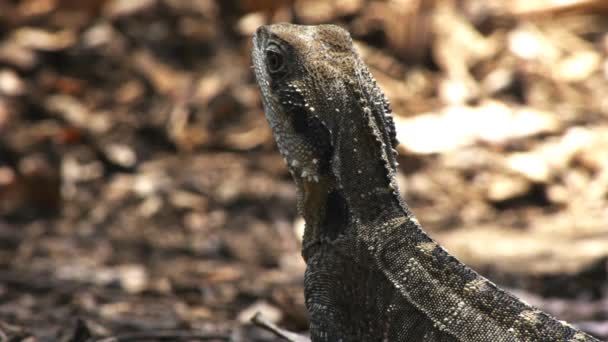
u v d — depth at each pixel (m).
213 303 10.58
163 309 9.89
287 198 14.88
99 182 15.15
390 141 5.82
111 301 10.05
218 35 18.36
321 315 5.46
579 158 16.17
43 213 14.16
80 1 18.50
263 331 8.98
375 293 5.38
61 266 11.70
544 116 17.12
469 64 18.27
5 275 10.73
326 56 5.66
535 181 15.62
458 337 5.10
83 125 16.12
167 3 18.69
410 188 15.52
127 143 16.03
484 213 15.05
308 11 18.73
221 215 14.43
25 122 16.14
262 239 13.66
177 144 16.23
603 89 18.03
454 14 19.20
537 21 19.55
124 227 13.92
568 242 13.22
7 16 17.97
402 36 18.14
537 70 18.25
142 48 17.88
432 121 16.67
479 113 17.00
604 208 15.02
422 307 5.23
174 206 14.53
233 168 15.73
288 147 5.75
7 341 7.38
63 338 7.86
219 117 16.73
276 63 5.75
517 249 13.02
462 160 16.03
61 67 17.44
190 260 12.71
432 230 14.20
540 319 5.06
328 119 5.55
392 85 17.47
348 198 5.52
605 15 19.75
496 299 5.15
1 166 15.03
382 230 5.45
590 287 11.75
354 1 18.83
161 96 17.06
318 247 5.67
